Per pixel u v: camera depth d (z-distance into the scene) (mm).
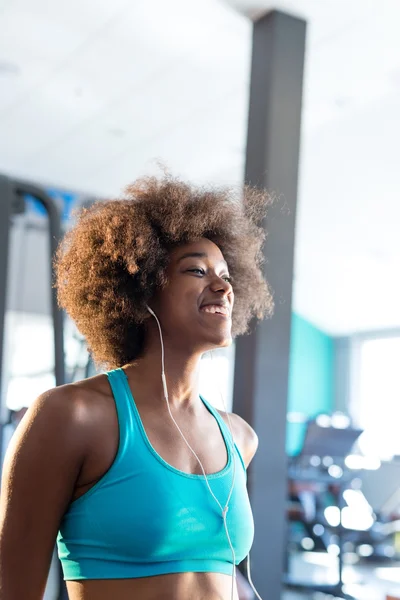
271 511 3469
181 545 1065
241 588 3262
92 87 5777
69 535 1068
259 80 4012
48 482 1039
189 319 1170
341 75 5148
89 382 1127
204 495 1105
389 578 6250
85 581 1044
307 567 6699
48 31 5043
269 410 3545
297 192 3857
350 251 8953
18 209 2820
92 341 1264
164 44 5090
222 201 1376
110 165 7289
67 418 1054
